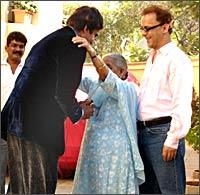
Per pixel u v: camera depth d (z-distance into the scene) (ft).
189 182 10.30
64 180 9.32
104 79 8.57
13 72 10.54
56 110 8.52
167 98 8.87
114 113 8.78
